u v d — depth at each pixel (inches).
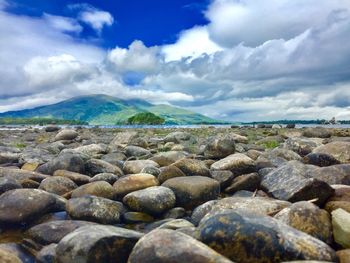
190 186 37.7
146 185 40.3
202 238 22.5
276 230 22.0
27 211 33.4
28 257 27.4
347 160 55.7
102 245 23.2
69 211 33.8
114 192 39.3
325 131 124.3
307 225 25.6
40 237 29.0
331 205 31.2
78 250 23.0
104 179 45.0
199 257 19.5
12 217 32.8
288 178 38.9
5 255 21.5
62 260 23.5
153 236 21.4
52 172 49.4
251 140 119.4
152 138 132.5
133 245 24.1
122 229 25.7
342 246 25.1
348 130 161.3
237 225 22.2
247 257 21.5
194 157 63.8
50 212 34.9
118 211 34.7
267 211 29.2
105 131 217.5
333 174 40.6
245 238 21.7
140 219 34.5
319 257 21.2
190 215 36.1
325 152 57.8
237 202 30.6
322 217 26.2
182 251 20.0
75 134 125.2
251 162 48.4
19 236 31.4
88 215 33.1
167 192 36.7
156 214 35.5
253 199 31.0
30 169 56.2
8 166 59.1
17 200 33.8
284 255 21.2
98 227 25.1
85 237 23.5
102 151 75.9
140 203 35.4
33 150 71.0
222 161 49.2
